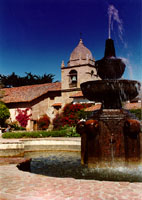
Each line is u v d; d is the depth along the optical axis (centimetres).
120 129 662
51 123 3534
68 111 2914
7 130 2877
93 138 670
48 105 3734
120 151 654
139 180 523
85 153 702
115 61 721
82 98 3166
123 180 526
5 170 538
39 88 3912
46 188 386
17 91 4009
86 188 384
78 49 3528
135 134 646
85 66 3350
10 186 398
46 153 1202
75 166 734
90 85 693
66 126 2417
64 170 667
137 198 336
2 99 3709
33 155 1116
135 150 647
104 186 396
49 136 1797
